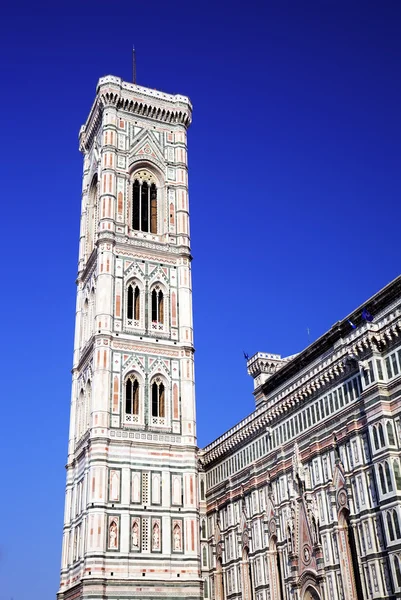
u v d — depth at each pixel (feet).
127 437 268.82
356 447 202.18
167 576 251.60
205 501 297.74
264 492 250.78
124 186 316.40
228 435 284.00
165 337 294.66
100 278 291.99
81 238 341.62
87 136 361.71
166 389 285.64
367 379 200.44
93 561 242.37
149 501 261.44
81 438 283.18
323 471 216.95
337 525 204.74
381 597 181.88
